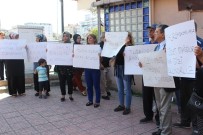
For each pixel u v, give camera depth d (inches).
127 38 216.8
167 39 141.6
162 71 155.1
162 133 167.8
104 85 284.8
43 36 305.9
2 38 302.0
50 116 224.2
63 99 273.9
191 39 125.6
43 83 289.0
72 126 199.3
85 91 301.9
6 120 215.3
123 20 314.2
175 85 159.9
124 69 216.1
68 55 258.4
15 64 289.7
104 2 324.8
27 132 188.9
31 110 242.7
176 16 253.0
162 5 265.4
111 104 259.9
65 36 273.3
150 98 199.6
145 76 162.4
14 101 276.8
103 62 278.4
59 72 271.3
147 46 196.9
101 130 190.1
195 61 123.4
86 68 246.1
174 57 136.0
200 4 228.7
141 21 290.2
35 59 288.0
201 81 119.8
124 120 211.2
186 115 186.2
